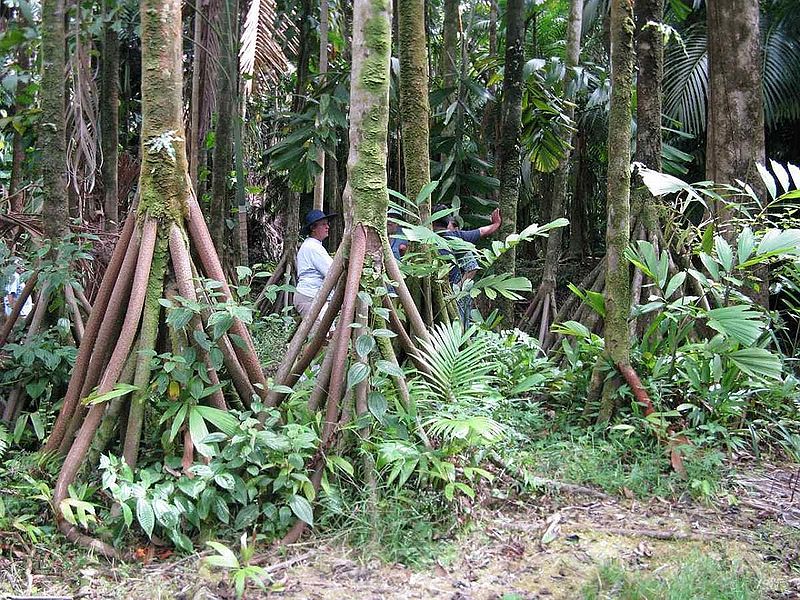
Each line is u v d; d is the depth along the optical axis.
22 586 2.74
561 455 4.08
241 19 8.56
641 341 5.05
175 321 3.27
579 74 7.98
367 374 3.38
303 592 2.73
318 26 9.15
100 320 3.53
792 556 3.17
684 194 7.83
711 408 4.43
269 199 11.69
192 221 3.52
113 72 6.21
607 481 3.81
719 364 4.34
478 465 3.65
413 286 4.43
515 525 3.37
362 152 3.56
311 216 5.89
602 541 3.26
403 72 4.64
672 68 9.28
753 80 5.82
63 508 2.94
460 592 2.78
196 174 8.21
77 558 2.89
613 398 4.45
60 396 4.48
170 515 2.93
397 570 2.93
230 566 2.67
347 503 3.27
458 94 7.98
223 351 3.48
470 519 3.31
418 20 4.58
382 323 3.62
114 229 6.31
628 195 4.44
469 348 3.98
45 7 4.50
